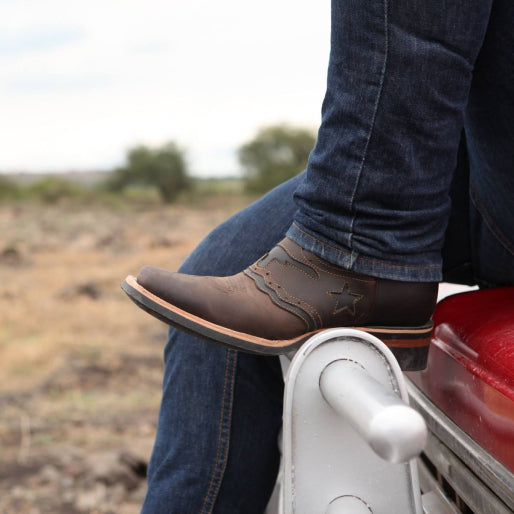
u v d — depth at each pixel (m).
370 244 0.96
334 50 0.97
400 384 0.87
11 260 11.29
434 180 0.97
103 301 7.52
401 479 0.88
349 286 0.99
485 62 0.98
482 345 0.94
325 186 0.98
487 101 1.02
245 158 39.00
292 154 38.66
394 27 0.91
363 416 0.70
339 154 0.96
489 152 1.07
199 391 1.24
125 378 4.61
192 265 1.29
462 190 1.23
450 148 0.96
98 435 3.52
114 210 31.11
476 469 0.91
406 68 0.91
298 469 0.87
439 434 1.04
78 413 3.86
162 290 0.98
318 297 0.99
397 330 1.01
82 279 9.16
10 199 35.25
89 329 6.11
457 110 0.95
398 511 0.88
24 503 2.74
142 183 38.84
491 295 1.15
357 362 0.87
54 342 5.50
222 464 1.23
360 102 0.94
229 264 1.25
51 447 3.33
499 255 1.21
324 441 0.87
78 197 36.78
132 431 3.59
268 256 1.03
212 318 0.98
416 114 0.92
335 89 0.97
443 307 1.14
